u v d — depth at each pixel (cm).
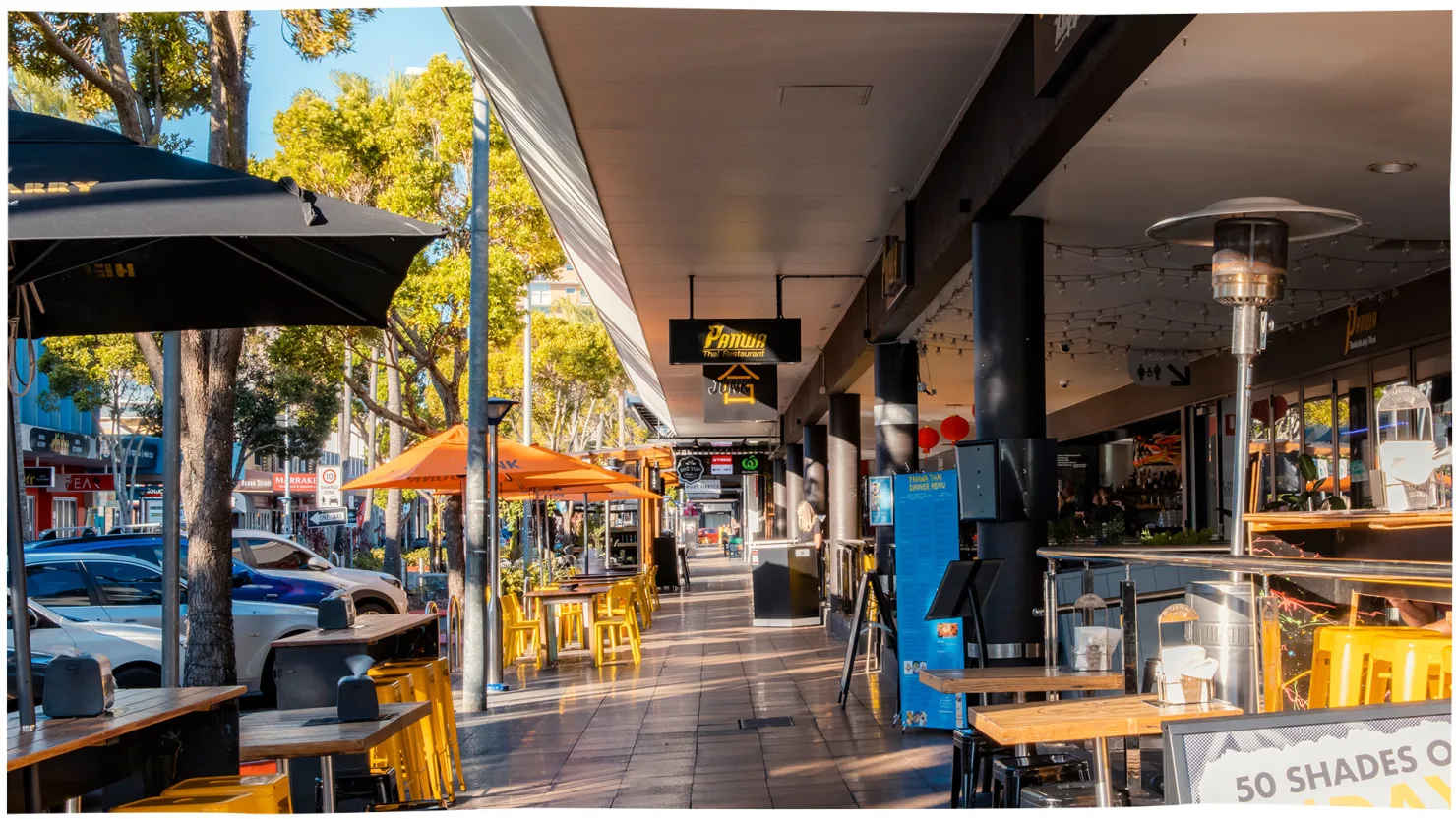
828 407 1786
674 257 1091
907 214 892
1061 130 550
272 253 416
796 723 887
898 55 618
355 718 466
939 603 711
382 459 3922
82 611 1148
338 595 687
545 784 700
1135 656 394
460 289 1773
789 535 2675
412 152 1750
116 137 348
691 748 799
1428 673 357
